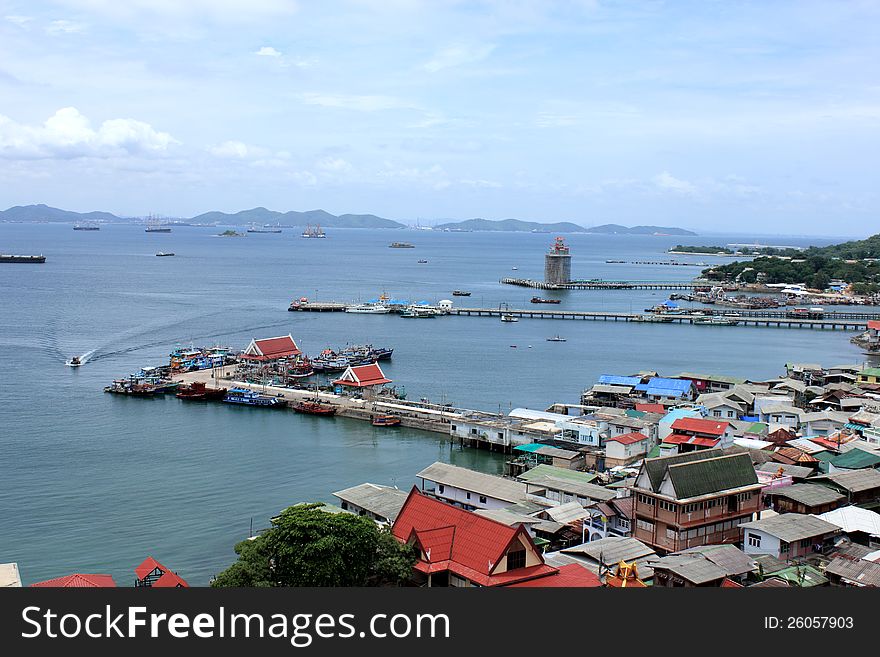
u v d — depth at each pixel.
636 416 127.81
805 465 101.25
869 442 113.50
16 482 101.75
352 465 115.25
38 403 148.88
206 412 148.62
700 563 62.75
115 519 89.50
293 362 191.25
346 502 87.19
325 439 130.62
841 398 149.62
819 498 82.19
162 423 138.00
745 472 76.75
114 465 110.81
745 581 63.75
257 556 58.50
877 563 63.34
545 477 95.06
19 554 78.94
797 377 180.50
